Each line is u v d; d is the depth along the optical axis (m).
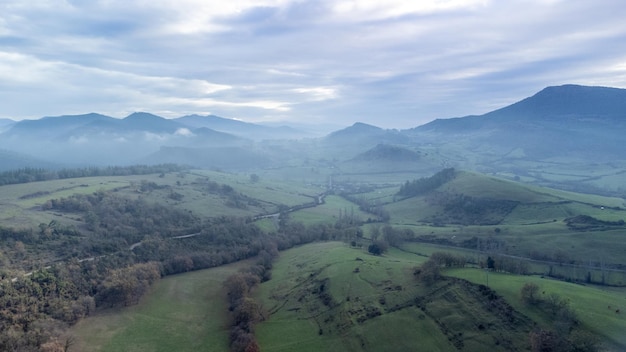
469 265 158.38
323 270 170.50
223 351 125.44
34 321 123.19
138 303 153.38
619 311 106.56
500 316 111.94
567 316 102.62
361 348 117.38
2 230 165.38
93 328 133.38
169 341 130.00
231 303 155.88
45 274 144.75
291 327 135.88
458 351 106.44
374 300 136.88
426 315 122.31
